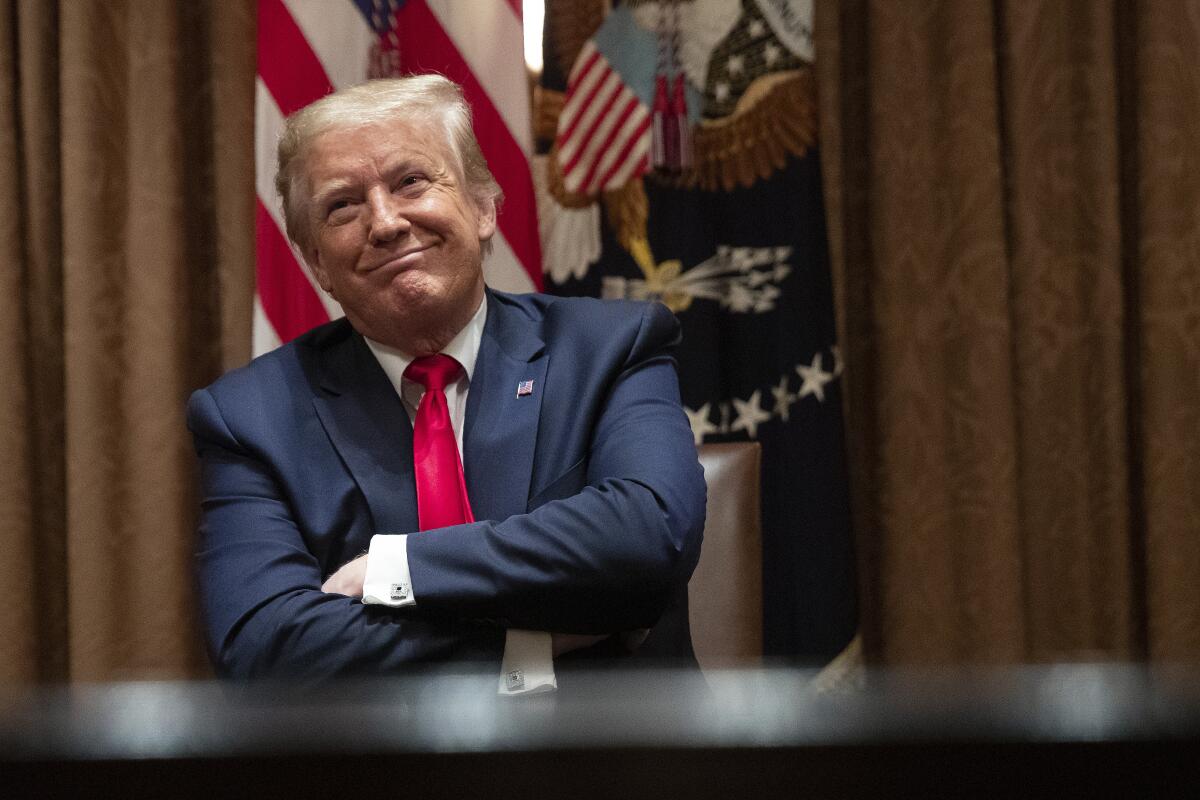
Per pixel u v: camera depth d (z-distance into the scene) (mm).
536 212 5273
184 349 5707
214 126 5863
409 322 3260
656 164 5484
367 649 2814
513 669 2846
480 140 5266
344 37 5324
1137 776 601
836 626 5273
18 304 5605
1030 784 612
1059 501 5754
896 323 5703
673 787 630
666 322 3473
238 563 3064
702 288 5535
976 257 5637
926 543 5660
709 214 5582
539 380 3320
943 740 620
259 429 3258
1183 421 5590
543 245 5547
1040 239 5750
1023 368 5773
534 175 5598
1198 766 595
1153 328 5605
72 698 678
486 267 5191
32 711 657
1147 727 599
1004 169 5812
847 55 5898
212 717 666
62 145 5617
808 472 5371
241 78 5863
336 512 3180
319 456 3264
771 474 5445
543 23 5668
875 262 5754
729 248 5547
